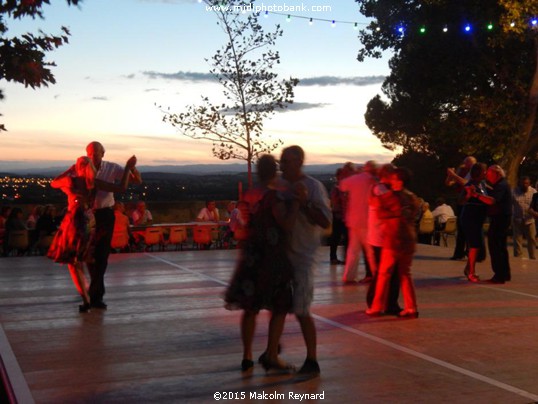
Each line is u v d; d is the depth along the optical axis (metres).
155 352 6.54
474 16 22.56
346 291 9.84
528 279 11.10
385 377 5.67
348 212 10.44
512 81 24.03
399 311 8.20
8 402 5.34
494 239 10.62
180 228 18.17
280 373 5.78
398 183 7.80
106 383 5.56
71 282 10.84
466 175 12.31
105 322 7.89
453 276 11.39
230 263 13.15
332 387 5.41
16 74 10.30
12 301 9.21
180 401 5.12
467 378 5.64
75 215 8.27
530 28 22.02
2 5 10.00
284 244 5.55
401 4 24.55
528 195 15.02
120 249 17.20
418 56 24.83
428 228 18.25
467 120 24.52
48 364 6.13
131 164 8.45
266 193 5.58
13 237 16.52
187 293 9.82
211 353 6.48
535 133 25.69
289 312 5.61
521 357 6.30
